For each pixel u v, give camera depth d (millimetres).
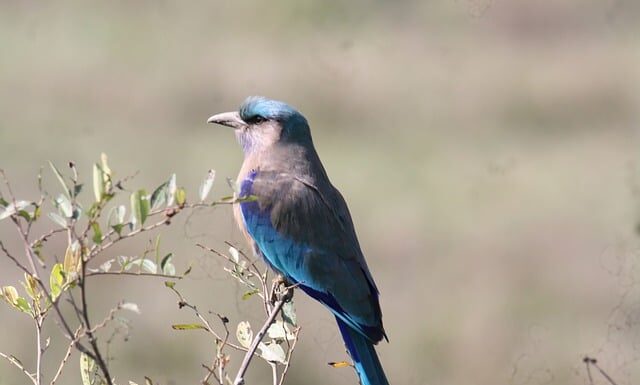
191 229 12602
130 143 19328
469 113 21016
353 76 21000
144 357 12422
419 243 16312
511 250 15781
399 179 18859
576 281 14742
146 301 12703
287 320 6922
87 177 17922
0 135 19266
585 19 22344
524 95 21156
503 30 21984
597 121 21078
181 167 18484
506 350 13391
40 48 21469
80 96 20438
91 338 5598
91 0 22594
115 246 13031
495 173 18672
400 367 13414
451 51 21516
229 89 20734
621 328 13430
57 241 14148
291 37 22062
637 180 17922
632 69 21438
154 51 21547
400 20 22203
